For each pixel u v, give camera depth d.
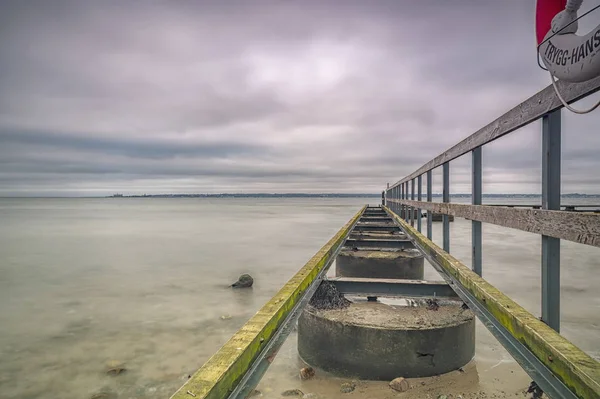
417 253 8.16
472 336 4.47
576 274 11.70
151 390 4.76
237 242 21.14
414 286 4.52
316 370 4.40
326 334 4.32
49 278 11.94
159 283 11.04
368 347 4.13
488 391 3.94
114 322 7.50
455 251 16.73
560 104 2.07
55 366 5.48
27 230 30.22
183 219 45.81
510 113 2.77
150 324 7.34
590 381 1.62
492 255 15.59
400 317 4.35
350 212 66.56
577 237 1.91
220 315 7.87
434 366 4.13
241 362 1.96
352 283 4.68
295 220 42.44
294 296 3.24
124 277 11.96
